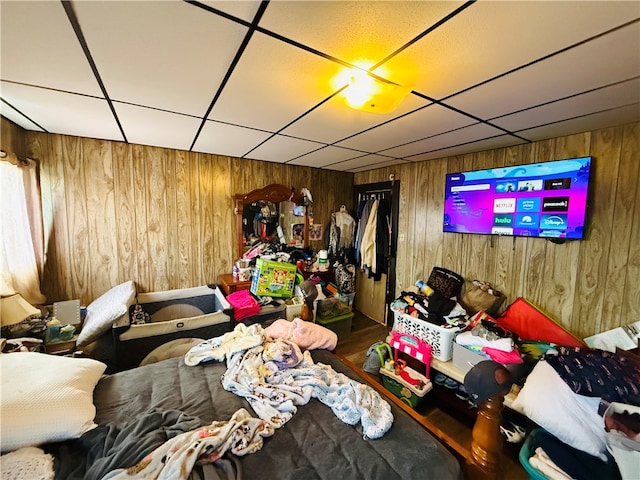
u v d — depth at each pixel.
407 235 3.36
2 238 1.90
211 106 1.67
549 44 1.03
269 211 3.49
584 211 1.95
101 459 0.94
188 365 1.58
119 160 2.60
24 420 0.97
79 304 2.27
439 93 1.45
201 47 1.09
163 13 0.89
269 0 0.83
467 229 2.65
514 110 1.65
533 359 1.89
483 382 1.06
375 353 2.46
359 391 1.29
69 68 1.24
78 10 0.87
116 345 1.97
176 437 1.00
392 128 2.01
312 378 1.41
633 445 1.15
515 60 1.14
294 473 0.95
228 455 0.99
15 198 2.02
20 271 2.05
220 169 3.12
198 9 0.88
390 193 3.62
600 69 1.20
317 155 3.00
